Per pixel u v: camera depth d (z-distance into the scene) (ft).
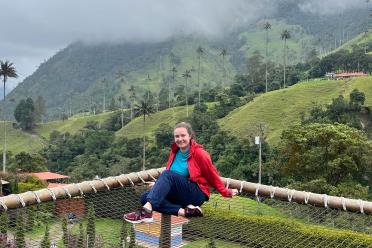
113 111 456.86
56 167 297.53
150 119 356.79
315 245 22.61
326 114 241.14
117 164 253.24
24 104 422.82
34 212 17.16
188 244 21.08
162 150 253.03
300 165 145.69
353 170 139.03
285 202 21.35
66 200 18.42
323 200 19.36
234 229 21.21
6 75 250.16
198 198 15.28
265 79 387.34
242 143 208.54
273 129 268.00
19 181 146.41
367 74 351.67
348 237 23.35
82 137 316.40
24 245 16.17
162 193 14.62
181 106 379.35
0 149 376.68
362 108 234.38
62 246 17.13
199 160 15.20
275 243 22.08
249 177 192.95
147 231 21.17
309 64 428.15
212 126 264.52
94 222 18.99
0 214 16.31
